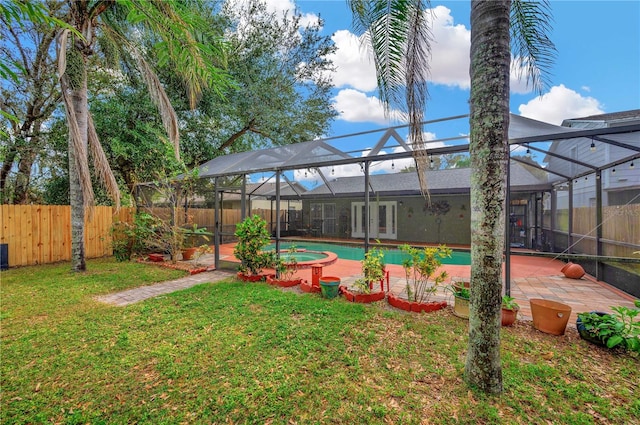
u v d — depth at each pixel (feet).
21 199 32.96
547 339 11.50
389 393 8.25
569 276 22.68
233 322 13.10
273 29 41.16
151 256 28.96
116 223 29.48
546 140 14.48
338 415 7.45
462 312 13.61
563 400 7.91
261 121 42.22
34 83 28.17
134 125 34.24
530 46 11.55
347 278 23.04
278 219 21.39
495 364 8.17
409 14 9.45
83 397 8.16
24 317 13.84
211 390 8.43
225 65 17.29
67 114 19.97
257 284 19.98
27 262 26.27
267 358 10.09
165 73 32.50
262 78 40.70
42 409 7.70
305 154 23.82
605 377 8.95
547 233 34.88
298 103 44.09
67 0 20.51
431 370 9.30
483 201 8.09
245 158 27.04
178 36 13.85
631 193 18.94
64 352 10.55
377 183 49.83
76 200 23.15
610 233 20.43
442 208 47.37
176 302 15.93
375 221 53.72
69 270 23.99
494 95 7.84
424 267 14.80
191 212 40.50
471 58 8.32
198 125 39.37
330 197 55.88
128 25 25.21
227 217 47.57
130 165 35.96
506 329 12.48
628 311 10.50
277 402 7.90
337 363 9.77
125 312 14.44
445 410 7.55
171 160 27.61
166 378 9.02
